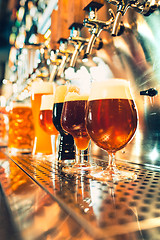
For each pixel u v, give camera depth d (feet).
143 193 1.44
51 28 5.29
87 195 1.38
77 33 3.92
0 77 16.42
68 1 4.32
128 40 3.46
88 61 4.79
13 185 1.75
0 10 12.80
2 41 15.37
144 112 3.10
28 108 5.20
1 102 15.56
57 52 4.45
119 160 3.53
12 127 5.21
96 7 3.51
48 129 3.77
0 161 3.67
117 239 0.85
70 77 5.65
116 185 1.67
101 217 1.01
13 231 0.93
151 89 2.93
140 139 3.14
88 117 2.01
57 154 3.24
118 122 1.88
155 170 2.47
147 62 3.09
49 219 1.04
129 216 1.03
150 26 3.00
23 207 1.21
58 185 1.67
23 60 10.08
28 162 3.20
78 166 2.57
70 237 0.86
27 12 9.79
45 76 6.46
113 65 3.92
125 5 2.65
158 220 0.99
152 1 2.71
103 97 1.91
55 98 3.20
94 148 4.42
